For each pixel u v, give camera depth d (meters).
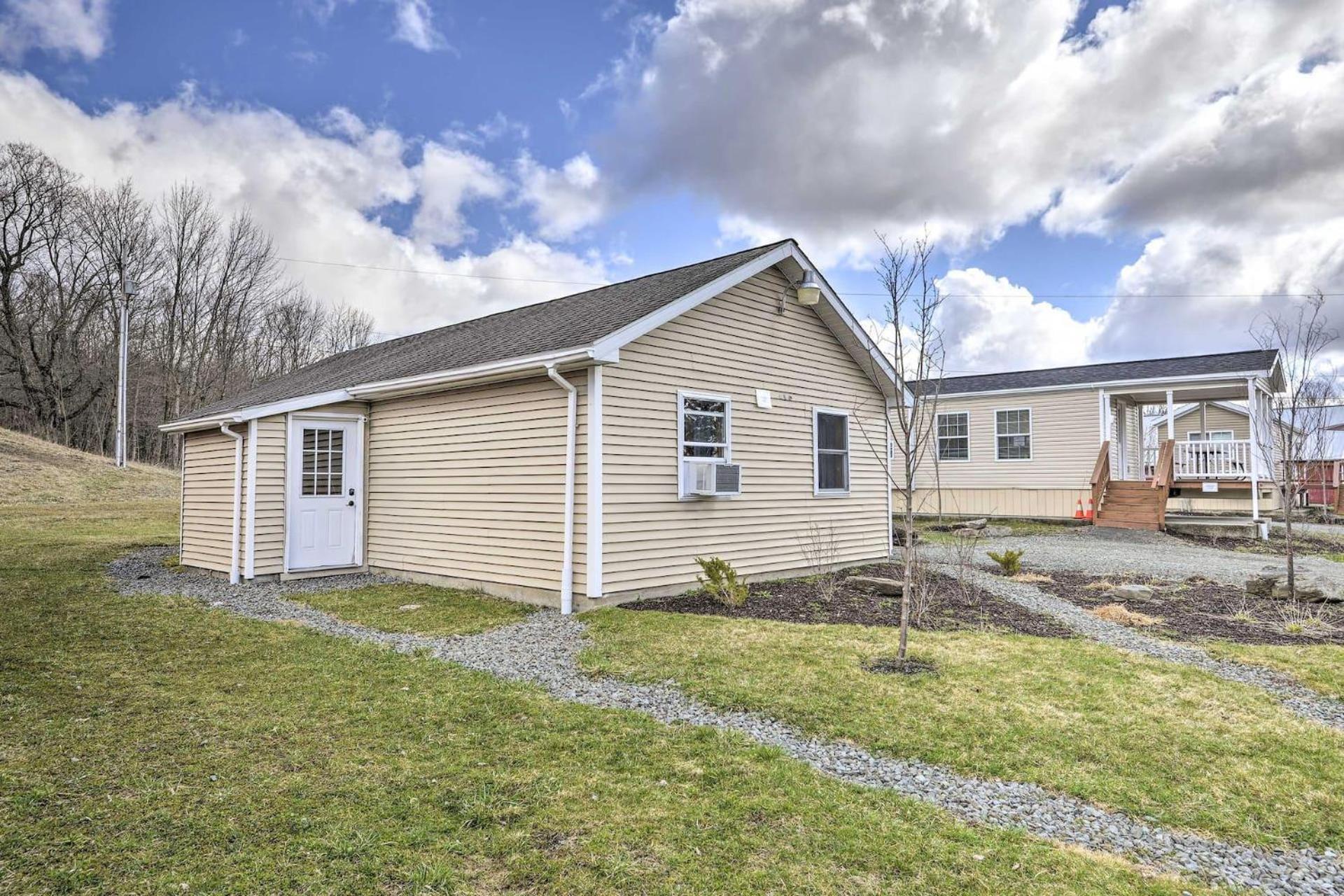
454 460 9.48
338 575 10.57
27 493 22.00
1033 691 5.03
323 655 6.12
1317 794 3.61
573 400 7.92
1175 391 18.19
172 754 4.02
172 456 36.81
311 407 10.30
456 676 5.51
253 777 3.72
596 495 7.70
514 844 3.07
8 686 5.24
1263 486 16.70
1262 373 15.91
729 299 9.48
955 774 3.82
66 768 3.81
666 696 5.02
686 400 8.85
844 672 5.45
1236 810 3.46
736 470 9.02
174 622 7.45
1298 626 6.86
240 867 2.88
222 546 10.76
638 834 3.16
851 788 3.64
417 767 3.85
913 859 2.99
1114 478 18.78
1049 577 10.13
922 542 14.62
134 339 35.09
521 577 8.47
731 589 7.92
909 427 5.88
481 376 8.52
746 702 4.83
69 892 2.70
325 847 3.03
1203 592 8.94
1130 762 3.95
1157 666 5.59
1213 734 4.32
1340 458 22.69
